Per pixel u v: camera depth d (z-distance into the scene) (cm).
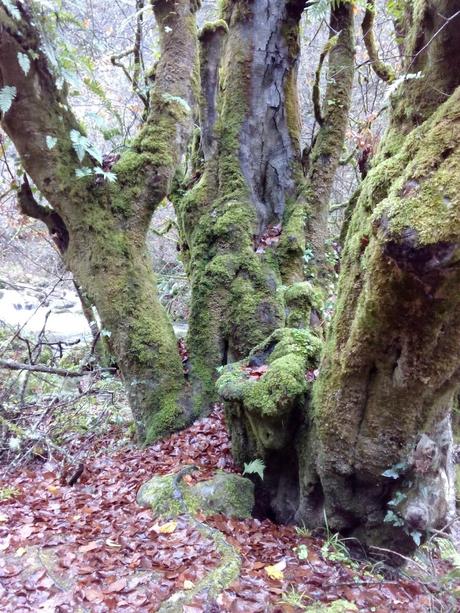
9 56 440
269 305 575
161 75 552
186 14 557
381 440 296
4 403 629
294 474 388
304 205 655
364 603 286
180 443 505
